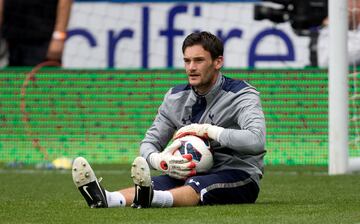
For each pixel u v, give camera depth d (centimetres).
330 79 3008
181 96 1903
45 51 4238
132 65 4147
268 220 1586
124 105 4125
